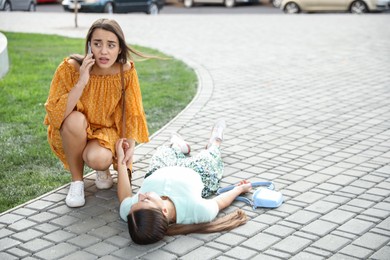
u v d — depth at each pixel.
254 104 7.89
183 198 4.22
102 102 4.77
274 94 8.52
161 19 20.33
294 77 9.81
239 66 10.88
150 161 5.34
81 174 4.81
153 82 9.33
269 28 17.36
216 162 5.04
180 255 3.88
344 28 17.14
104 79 4.73
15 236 4.18
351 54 12.24
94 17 20.59
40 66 10.33
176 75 9.92
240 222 4.28
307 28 17.27
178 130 6.67
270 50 12.92
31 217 4.48
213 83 9.30
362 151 5.89
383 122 6.95
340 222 4.31
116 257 3.87
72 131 4.60
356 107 7.69
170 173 4.39
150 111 7.55
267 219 4.39
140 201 4.02
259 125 6.84
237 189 4.74
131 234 3.98
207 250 3.94
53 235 4.20
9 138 6.32
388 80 9.49
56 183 5.16
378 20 19.45
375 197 4.76
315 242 4.02
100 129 4.86
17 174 5.37
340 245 3.97
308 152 5.86
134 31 16.30
